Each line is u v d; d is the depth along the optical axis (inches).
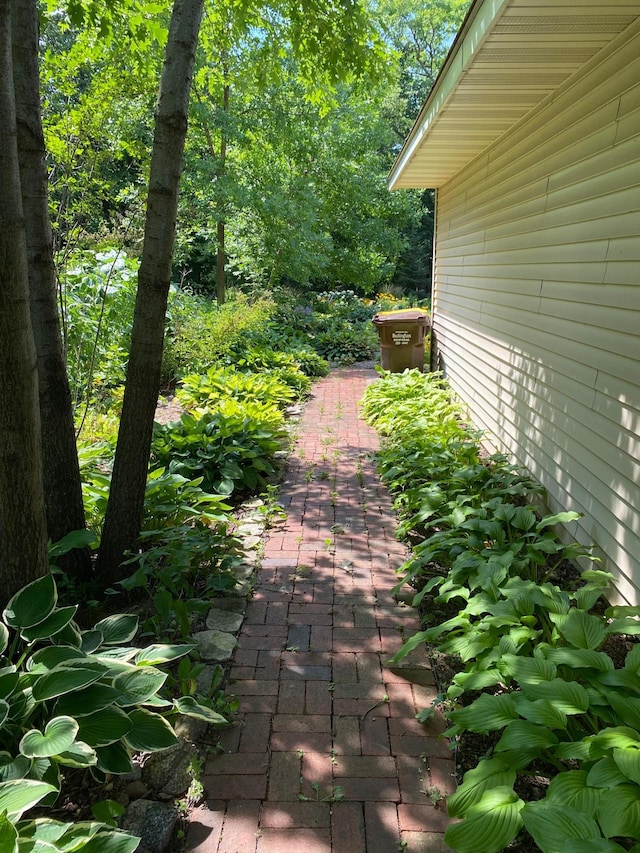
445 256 344.5
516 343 192.2
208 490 186.5
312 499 189.2
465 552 124.7
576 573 139.6
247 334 402.9
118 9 176.9
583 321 137.1
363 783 84.7
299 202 483.5
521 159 187.0
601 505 128.1
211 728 94.7
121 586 125.7
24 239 84.7
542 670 84.9
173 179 117.0
